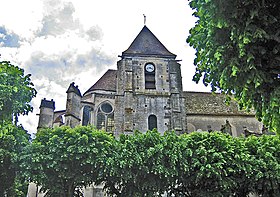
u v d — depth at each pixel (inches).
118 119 1286.9
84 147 832.9
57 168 815.1
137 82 1371.8
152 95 1346.0
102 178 876.6
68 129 888.9
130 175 818.2
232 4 289.9
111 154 848.9
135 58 1428.4
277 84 294.8
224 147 874.1
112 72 1615.4
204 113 1423.5
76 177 828.0
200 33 356.2
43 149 845.8
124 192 864.3
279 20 280.1
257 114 343.0
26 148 836.6
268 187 855.1
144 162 837.8
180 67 1434.5
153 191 837.2
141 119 1291.8
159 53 1464.1
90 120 1398.9
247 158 851.4
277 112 299.9
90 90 1509.6
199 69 379.2
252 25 277.9
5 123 530.0
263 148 892.0
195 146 880.9
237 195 910.4
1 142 807.1
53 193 856.3
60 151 836.0
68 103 1332.4
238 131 1397.6
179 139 899.4
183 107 1331.2
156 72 1409.9
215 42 325.4
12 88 523.8
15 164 826.2
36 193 1156.5
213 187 855.1
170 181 851.4
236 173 860.0
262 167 852.0
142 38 1536.7
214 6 299.4
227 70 311.3
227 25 294.0
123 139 925.2
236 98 340.2
